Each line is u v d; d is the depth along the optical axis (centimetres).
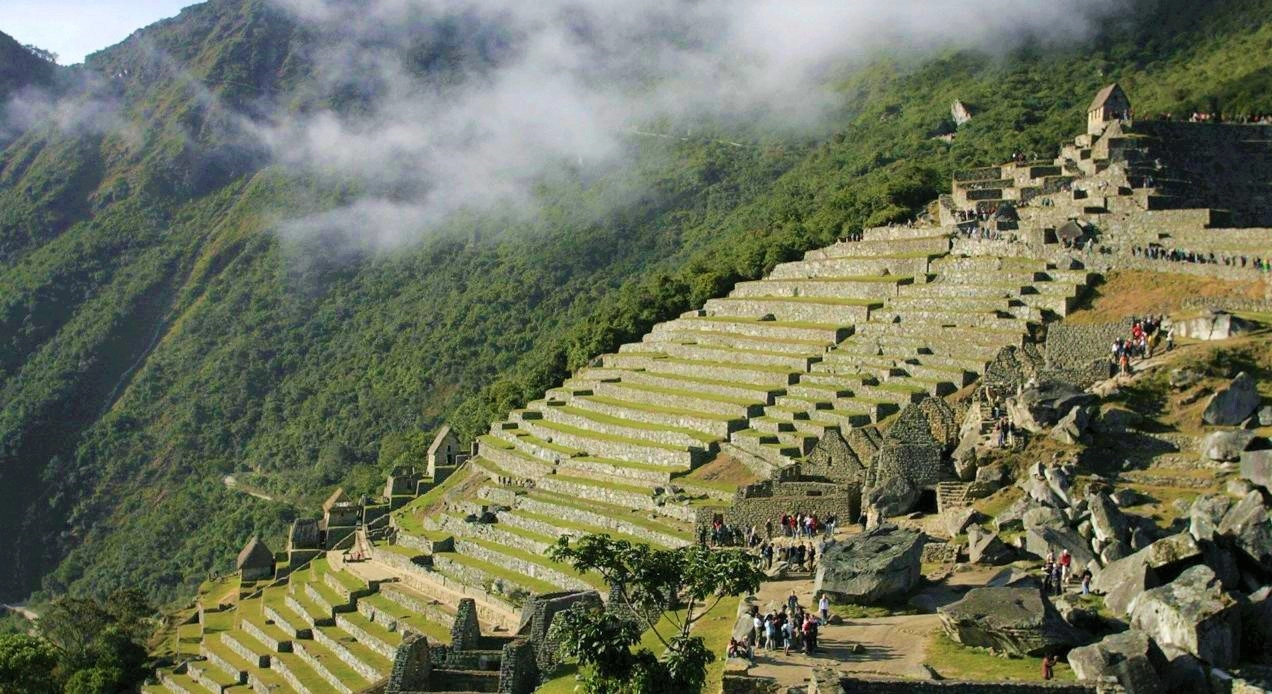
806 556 7362
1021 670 4678
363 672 9344
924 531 7088
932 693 4284
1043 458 7225
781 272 14738
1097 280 10375
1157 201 11544
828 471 8750
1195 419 7219
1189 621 4509
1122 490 6481
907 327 11100
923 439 8450
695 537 8625
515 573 9931
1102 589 5397
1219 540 5262
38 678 11381
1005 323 10200
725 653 5672
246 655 11038
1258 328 7956
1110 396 7569
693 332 14062
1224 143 13412
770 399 10994
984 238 12038
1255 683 4347
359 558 12712
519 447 13288
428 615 9944
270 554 14400
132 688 11819
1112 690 4141
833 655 5144
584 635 4734
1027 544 6178
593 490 10750
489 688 6731
